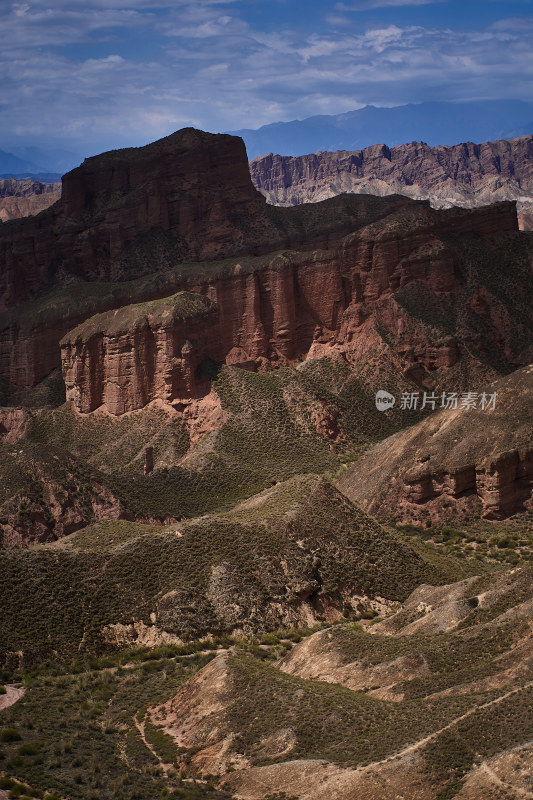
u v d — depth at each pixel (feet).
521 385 397.19
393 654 235.20
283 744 204.33
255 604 286.87
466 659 223.71
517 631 225.35
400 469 399.44
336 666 238.07
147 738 220.23
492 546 349.61
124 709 236.63
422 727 194.08
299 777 189.88
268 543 303.07
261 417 486.38
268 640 274.36
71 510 386.11
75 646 271.69
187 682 239.71
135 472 455.63
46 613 277.23
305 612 289.94
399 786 179.01
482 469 372.38
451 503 380.17
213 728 215.31
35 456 399.03
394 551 315.99
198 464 451.94
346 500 332.80
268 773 193.47
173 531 311.47
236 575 291.99
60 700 241.76
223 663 238.07
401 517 384.88
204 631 279.28
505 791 170.19
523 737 179.83
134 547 300.40
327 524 316.81
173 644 275.18
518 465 372.99
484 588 262.67
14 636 268.62
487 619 242.37
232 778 195.93
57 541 345.72
